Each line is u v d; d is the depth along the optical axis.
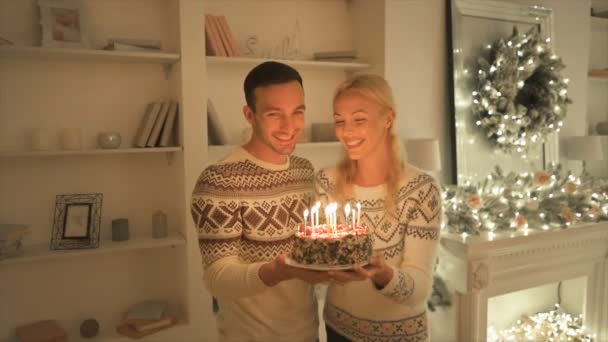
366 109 1.31
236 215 1.24
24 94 2.17
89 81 2.30
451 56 2.97
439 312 2.65
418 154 2.69
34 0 2.18
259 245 1.27
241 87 2.67
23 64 2.16
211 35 2.39
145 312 2.33
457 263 2.49
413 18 2.86
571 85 3.48
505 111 3.01
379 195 1.38
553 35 3.33
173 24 2.31
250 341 1.29
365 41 2.91
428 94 2.96
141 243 2.23
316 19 2.90
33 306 2.27
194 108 2.24
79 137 2.17
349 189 1.43
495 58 3.01
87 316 2.38
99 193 2.27
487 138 3.10
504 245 2.52
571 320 3.11
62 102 2.25
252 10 2.69
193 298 2.30
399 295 1.18
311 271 1.06
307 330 1.36
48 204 2.26
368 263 1.10
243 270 1.15
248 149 1.35
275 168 1.32
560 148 3.47
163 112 2.29
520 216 2.65
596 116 3.94
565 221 2.72
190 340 2.32
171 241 2.27
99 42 2.31
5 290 2.21
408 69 2.86
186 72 2.21
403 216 1.34
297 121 1.28
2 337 2.21
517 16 3.18
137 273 2.48
